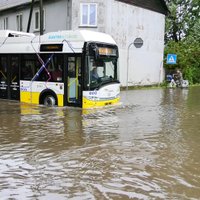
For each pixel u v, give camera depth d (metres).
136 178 6.85
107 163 7.75
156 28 33.25
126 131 11.23
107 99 16.70
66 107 16.22
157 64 33.69
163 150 8.90
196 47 38.78
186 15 46.53
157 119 13.68
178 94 25.02
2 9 34.47
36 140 9.84
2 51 18.61
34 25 31.17
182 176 6.99
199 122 13.09
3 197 5.90
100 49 16.11
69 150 8.79
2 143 9.47
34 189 6.25
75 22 27.44
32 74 17.39
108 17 27.62
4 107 16.27
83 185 6.46
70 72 16.11
